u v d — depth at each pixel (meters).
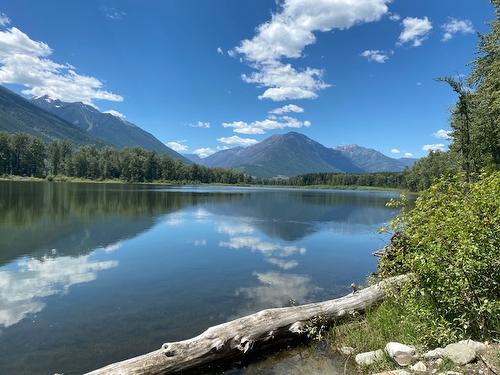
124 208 40.41
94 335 8.58
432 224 6.52
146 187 109.75
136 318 9.70
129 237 22.66
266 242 22.25
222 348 6.75
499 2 20.50
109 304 10.77
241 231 26.59
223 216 36.31
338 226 31.19
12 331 8.76
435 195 7.38
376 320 7.99
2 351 7.71
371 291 9.42
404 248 9.72
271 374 6.59
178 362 6.32
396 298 8.05
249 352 7.34
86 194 61.56
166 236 23.48
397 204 8.09
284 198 76.25
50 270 14.51
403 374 5.57
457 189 7.41
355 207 54.97
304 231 27.62
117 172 149.12
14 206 37.38
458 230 6.22
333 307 8.58
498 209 6.00
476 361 5.56
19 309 10.24
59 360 7.35
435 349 6.12
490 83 20.38
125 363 5.98
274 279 13.87
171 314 10.02
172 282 13.18
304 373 6.55
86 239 21.42
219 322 9.50
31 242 19.98
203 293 11.94
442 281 6.55
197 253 18.44
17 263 15.49
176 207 44.78
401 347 6.21
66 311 10.14
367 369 6.30
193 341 6.67
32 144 133.12
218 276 14.14
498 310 6.05
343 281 13.79
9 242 19.84
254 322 7.43
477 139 24.36
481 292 6.07
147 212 37.41
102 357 7.51
